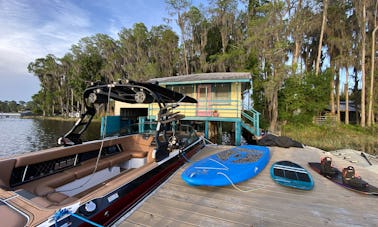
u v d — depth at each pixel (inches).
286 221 98.5
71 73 1443.2
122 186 105.8
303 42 748.0
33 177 119.3
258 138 381.4
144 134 221.8
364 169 187.5
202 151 254.8
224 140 579.2
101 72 1251.2
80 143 159.0
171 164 167.3
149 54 1131.9
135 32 1123.9
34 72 1689.2
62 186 124.3
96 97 148.8
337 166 197.5
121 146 199.2
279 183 147.7
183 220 98.8
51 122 1349.7
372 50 621.6
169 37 1012.5
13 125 1130.0
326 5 647.8
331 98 700.7
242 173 151.9
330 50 710.5
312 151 270.7
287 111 635.5
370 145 487.2
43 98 1808.6
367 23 631.2
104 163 158.9
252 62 704.4
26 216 69.2
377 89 631.8
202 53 865.5
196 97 462.9
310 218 101.8
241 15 832.3
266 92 589.3
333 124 615.2
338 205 116.1
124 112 556.4
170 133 259.8
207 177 140.6
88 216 80.4
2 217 66.6
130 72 1061.8
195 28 908.6
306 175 157.8
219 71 803.4
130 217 101.0
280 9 579.8
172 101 210.2
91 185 145.2
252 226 93.7
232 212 107.0
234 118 408.8
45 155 124.6
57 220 67.5
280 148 292.8
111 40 1343.5
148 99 173.5
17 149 514.6
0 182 99.3
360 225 96.0
